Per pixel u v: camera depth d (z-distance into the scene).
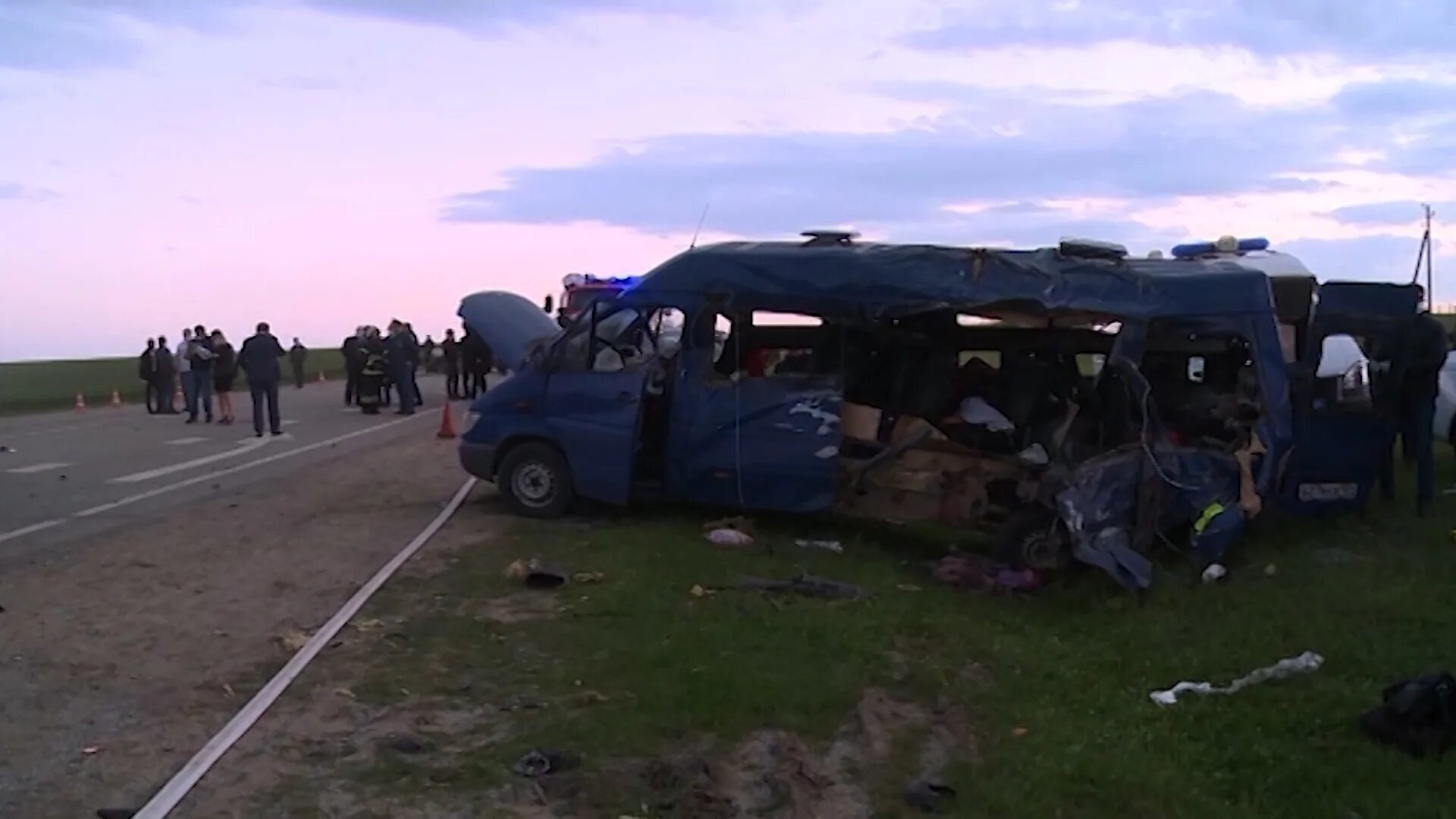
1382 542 11.94
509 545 10.73
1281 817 5.86
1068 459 11.14
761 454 11.64
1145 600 9.88
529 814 5.27
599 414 12.00
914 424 11.52
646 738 6.04
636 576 9.38
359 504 13.52
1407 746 6.66
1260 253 14.92
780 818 5.37
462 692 6.75
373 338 29.58
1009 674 7.62
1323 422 12.39
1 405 37.53
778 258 11.70
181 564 10.16
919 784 5.69
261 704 6.48
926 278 11.23
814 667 7.16
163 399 31.56
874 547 11.42
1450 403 17.84
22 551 10.83
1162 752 6.55
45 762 5.79
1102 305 10.90
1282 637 8.80
